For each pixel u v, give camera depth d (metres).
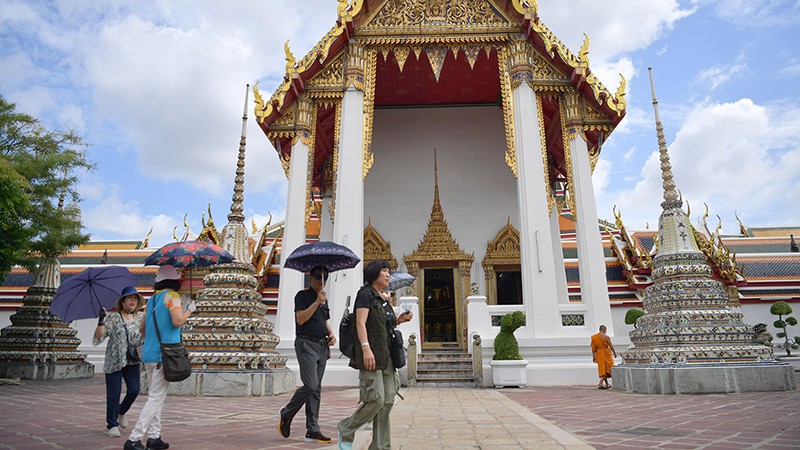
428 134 20.75
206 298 10.45
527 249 13.98
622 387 10.64
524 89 15.18
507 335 12.65
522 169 14.59
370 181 20.27
